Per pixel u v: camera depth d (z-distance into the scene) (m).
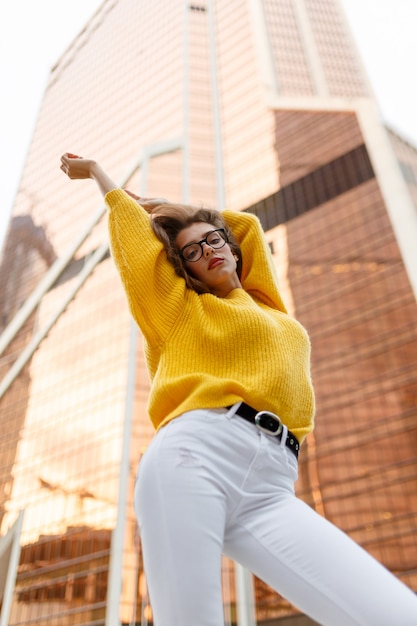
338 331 61.34
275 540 1.74
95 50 111.19
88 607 50.53
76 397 67.75
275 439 1.98
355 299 62.19
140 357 64.94
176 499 1.73
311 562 1.64
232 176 80.56
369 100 84.56
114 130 93.31
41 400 72.38
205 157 82.12
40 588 55.88
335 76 88.56
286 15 96.25
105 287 75.44
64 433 66.00
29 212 98.25
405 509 49.44
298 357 2.32
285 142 79.62
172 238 2.70
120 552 51.38
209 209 2.85
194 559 1.62
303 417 2.19
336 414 56.91
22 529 62.41
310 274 66.62
